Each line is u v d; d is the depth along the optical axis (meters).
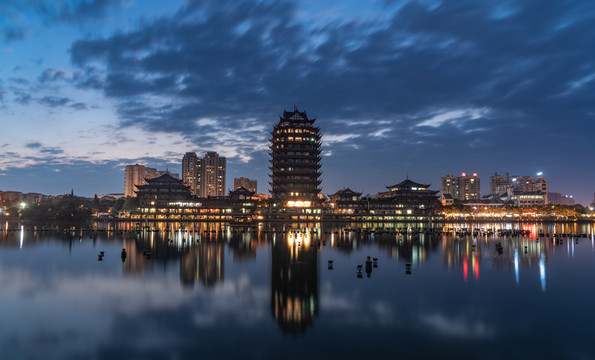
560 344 31.72
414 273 61.31
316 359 28.94
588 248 101.19
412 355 29.62
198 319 37.59
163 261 72.88
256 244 104.88
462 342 32.25
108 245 102.75
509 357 29.33
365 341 32.38
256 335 33.56
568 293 47.94
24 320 37.25
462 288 50.62
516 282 54.56
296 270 63.53
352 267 66.88
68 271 61.94
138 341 32.19
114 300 44.16
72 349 30.62
